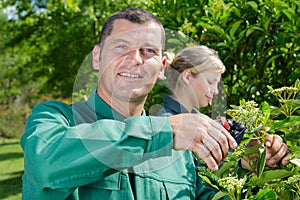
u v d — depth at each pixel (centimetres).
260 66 230
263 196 124
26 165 112
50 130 113
